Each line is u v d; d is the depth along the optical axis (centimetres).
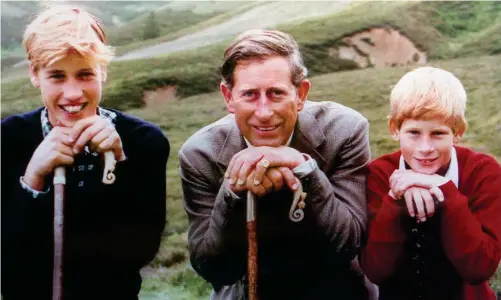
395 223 149
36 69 157
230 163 140
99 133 156
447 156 151
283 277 163
